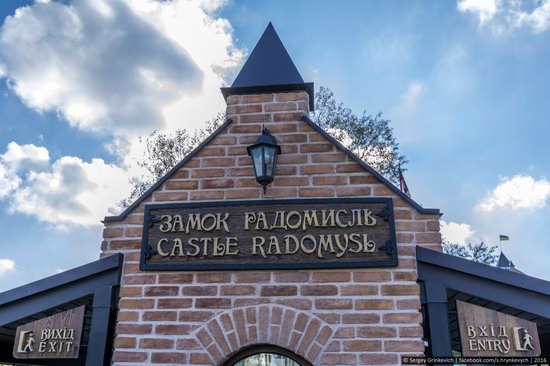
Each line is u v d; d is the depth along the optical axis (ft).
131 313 12.03
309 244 12.09
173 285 12.19
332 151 13.10
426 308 12.14
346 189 12.63
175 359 11.48
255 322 11.59
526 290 11.25
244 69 14.87
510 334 11.14
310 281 11.81
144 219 12.85
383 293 11.53
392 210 12.22
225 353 11.41
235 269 12.05
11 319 12.32
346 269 11.85
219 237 12.41
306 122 13.57
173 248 12.44
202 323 11.74
